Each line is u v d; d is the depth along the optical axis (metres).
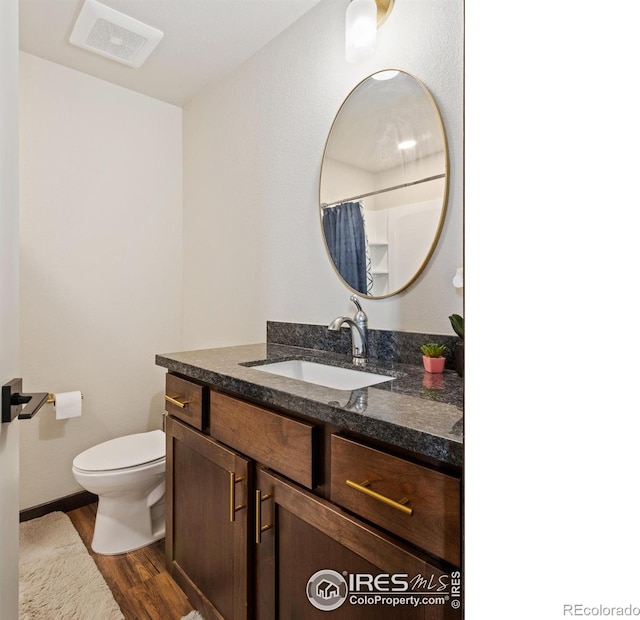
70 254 2.10
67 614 1.34
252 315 1.97
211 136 2.25
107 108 2.21
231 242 2.11
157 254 2.42
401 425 0.69
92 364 2.18
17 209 0.76
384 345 1.38
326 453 0.86
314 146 1.64
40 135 1.99
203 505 1.25
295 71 1.72
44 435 2.01
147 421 2.37
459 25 1.19
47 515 1.97
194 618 1.29
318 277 1.63
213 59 1.98
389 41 1.37
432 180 1.25
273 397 0.95
